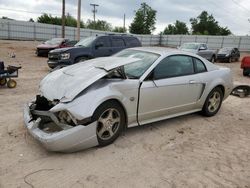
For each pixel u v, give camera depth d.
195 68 5.32
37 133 3.59
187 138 4.57
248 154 4.11
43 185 3.00
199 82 5.24
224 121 5.65
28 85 8.39
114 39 12.24
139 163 3.60
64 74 4.29
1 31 39.59
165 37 56.62
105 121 3.89
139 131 4.71
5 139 4.07
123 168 3.44
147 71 4.40
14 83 7.94
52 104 3.79
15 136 4.18
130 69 4.55
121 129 4.15
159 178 3.27
